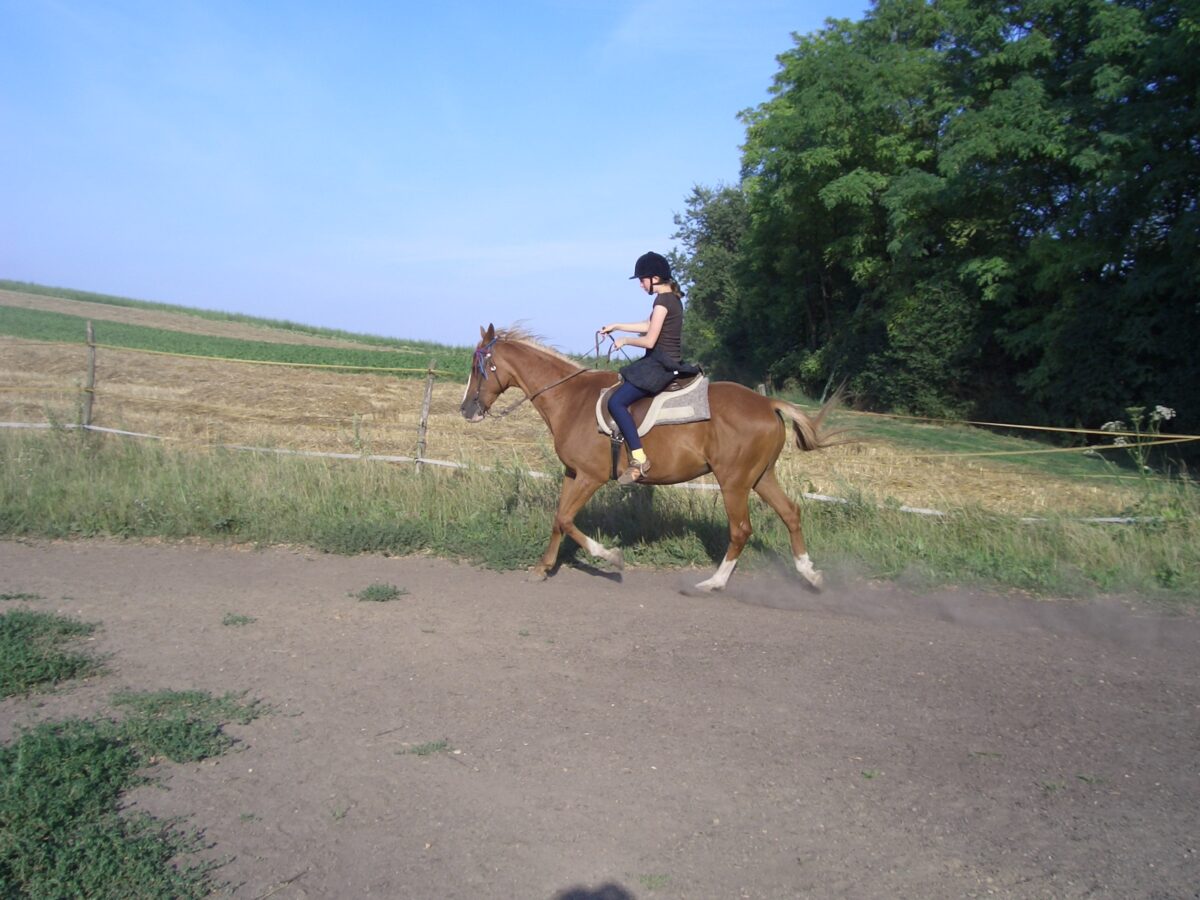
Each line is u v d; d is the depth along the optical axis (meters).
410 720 5.25
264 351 31.00
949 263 24.77
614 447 7.96
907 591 8.35
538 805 4.36
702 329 43.25
